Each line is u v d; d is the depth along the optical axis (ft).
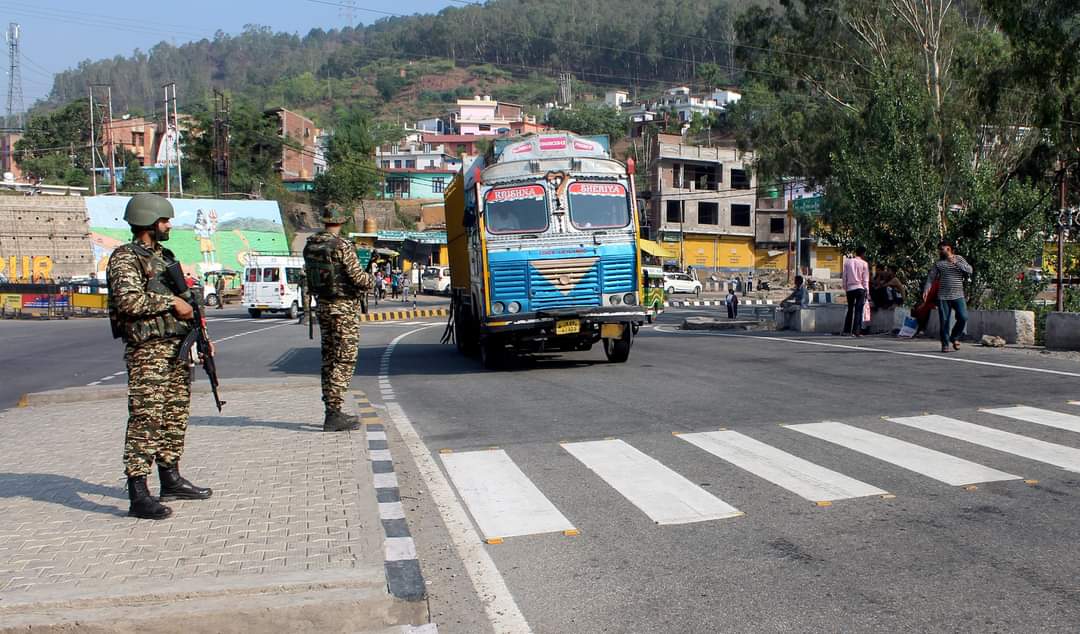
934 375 40.86
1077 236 74.38
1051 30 76.84
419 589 14.73
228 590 13.98
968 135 68.90
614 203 49.67
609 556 17.07
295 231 246.68
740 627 13.66
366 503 19.40
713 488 21.67
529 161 49.01
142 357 18.53
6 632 12.82
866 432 27.81
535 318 48.01
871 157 70.03
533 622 14.12
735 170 250.37
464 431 30.48
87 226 189.88
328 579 14.39
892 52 112.37
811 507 19.86
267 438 27.58
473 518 19.83
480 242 48.49
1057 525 18.13
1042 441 25.93
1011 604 14.23
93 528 17.70
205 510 18.95
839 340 62.64
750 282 226.38
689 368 46.98
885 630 13.38
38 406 39.37
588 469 23.99
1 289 134.92
